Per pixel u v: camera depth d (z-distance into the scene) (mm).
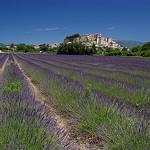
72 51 62500
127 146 1866
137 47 79062
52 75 6676
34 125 1979
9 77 5566
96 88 5082
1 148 1566
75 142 2426
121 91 4438
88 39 151375
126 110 2797
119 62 18297
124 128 2156
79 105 3287
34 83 7008
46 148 1626
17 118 2010
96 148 2277
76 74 7633
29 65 12086
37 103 3023
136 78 6523
